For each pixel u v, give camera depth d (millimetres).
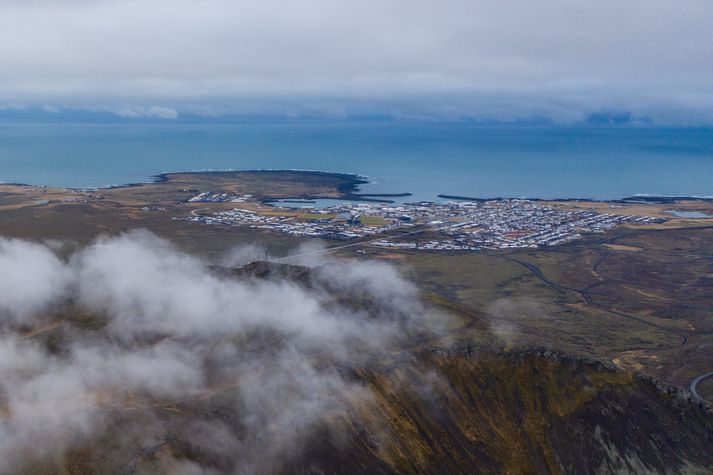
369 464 163500
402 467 167125
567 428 191250
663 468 187125
